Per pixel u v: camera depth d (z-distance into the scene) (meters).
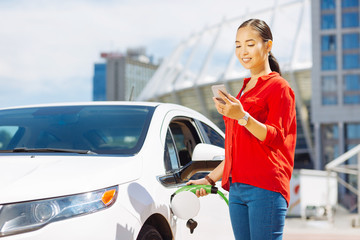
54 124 3.49
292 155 2.49
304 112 89.88
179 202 2.79
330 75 85.12
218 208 3.59
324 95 85.31
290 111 2.43
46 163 2.73
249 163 2.44
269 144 2.36
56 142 3.30
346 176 84.12
